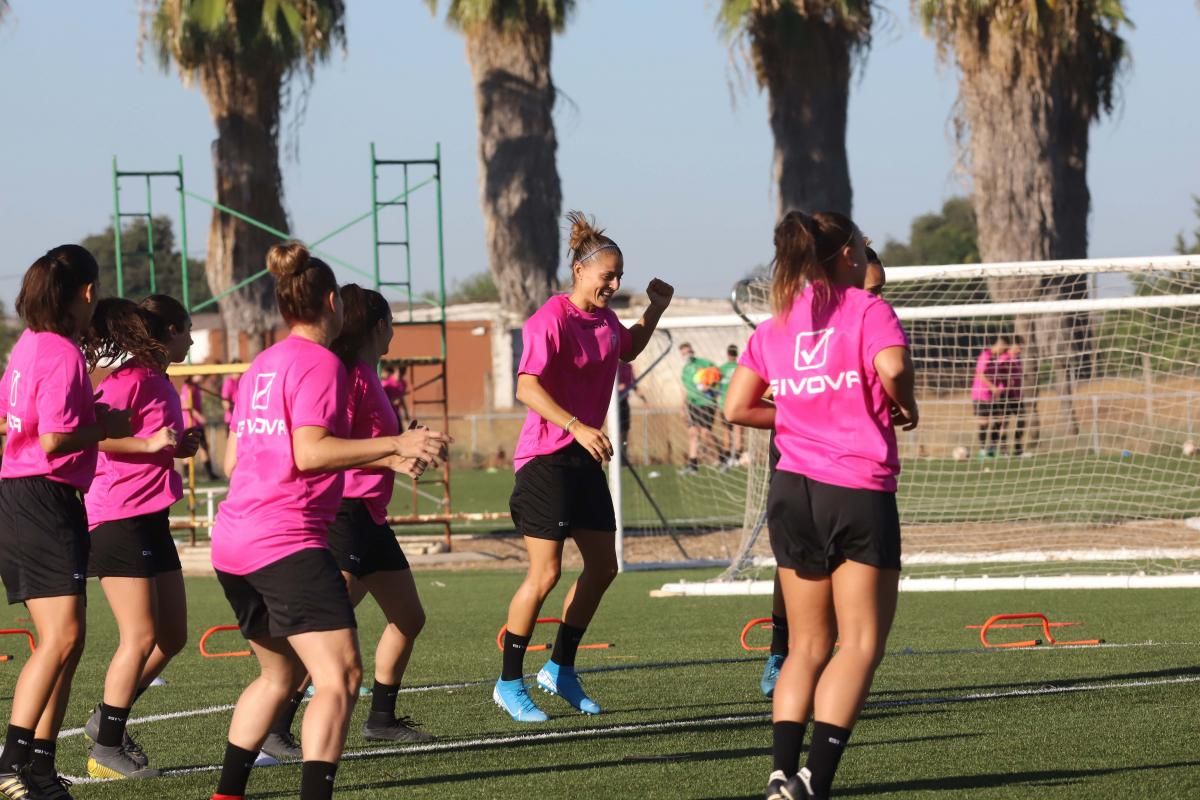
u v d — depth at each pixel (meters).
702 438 54.91
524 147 59.50
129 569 13.27
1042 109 51.25
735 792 11.98
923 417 45.22
